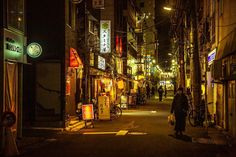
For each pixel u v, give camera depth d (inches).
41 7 814.5
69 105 919.7
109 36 1259.2
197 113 847.7
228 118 709.9
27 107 808.9
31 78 812.6
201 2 1137.4
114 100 1449.3
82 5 1026.1
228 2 708.0
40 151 519.2
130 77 2064.5
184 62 1695.4
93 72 1130.7
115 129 787.4
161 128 805.9
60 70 808.9
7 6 563.5
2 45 549.6
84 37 1027.3
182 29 1686.8
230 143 578.6
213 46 896.9
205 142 606.9
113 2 1622.8
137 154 497.0
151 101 2187.5
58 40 810.8
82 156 481.7
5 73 570.6
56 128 776.9
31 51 703.7
